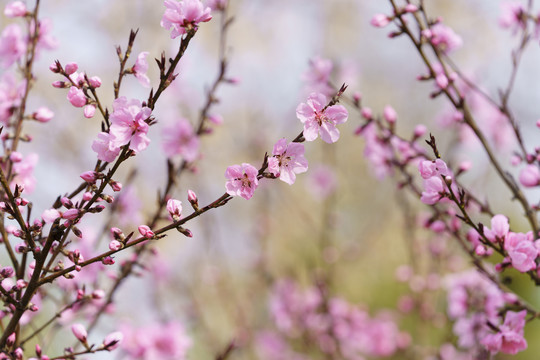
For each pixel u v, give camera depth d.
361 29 10.05
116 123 1.90
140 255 3.15
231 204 7.67
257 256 6.56
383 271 8.77
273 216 7.48
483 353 3.04
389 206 8.21
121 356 3.62
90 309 3.23
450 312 3.68
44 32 2.80
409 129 10.62
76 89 1.99
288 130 7.91
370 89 10.89
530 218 2.85
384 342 5.54
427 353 5.12
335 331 5.27
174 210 1.98
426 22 2.99
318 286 5.16
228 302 6.13
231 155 7.77
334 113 1.99
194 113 5.25
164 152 3.52
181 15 1.94
